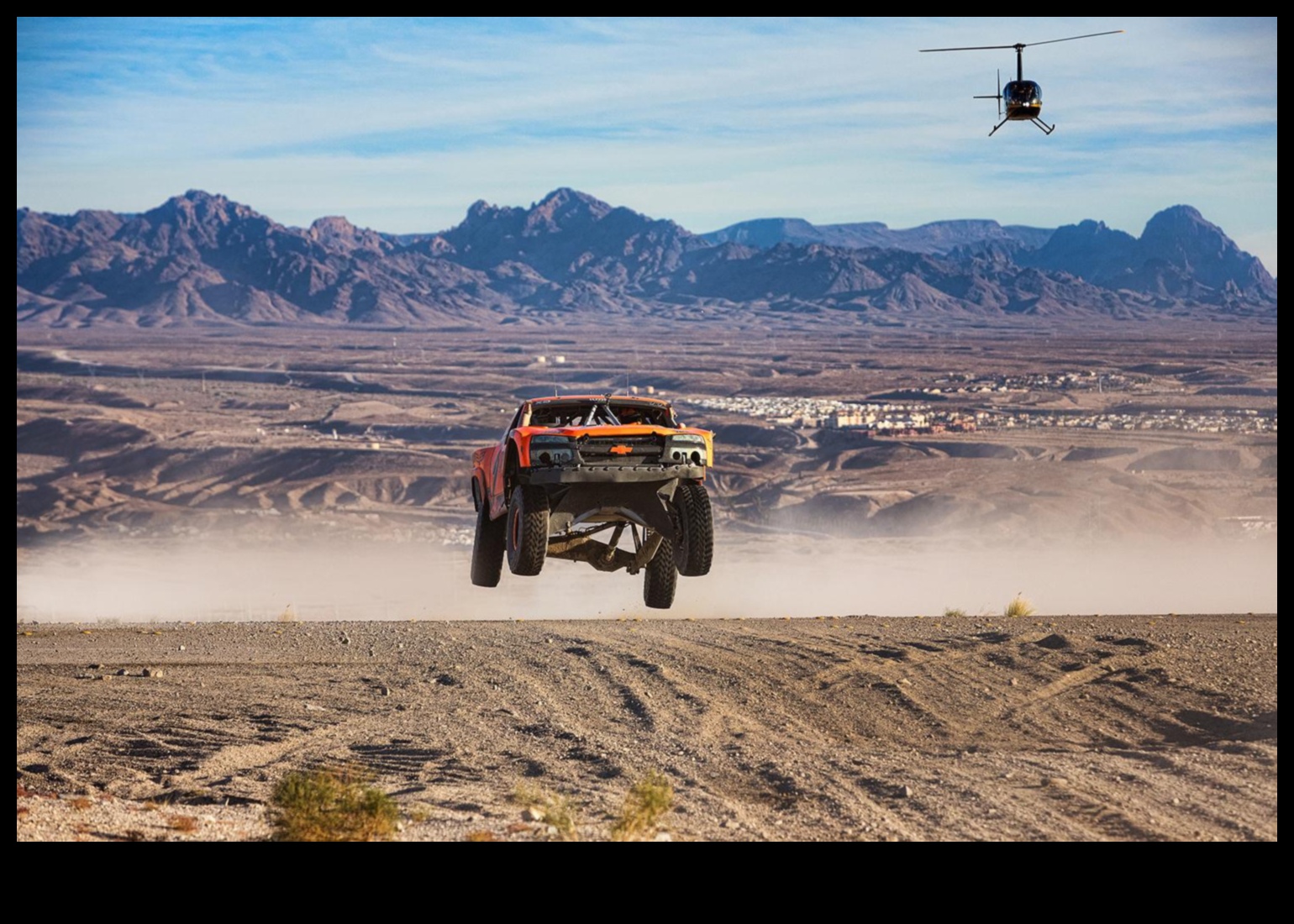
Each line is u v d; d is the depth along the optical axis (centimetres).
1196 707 2592
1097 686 2839
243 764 2372
